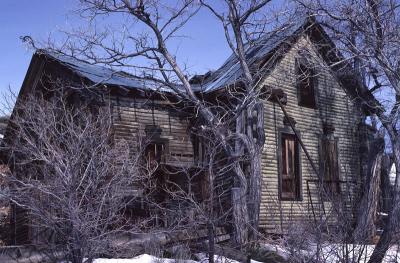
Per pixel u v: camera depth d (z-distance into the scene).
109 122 11.49
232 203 12.16
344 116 18.80
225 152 14.59
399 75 14.52
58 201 8.66
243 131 14.54
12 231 15.46
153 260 10.32
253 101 14.29
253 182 13.78
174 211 11.53
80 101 14.60
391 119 14.59
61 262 9.48
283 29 15.86
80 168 8.88
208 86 16.91
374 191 14.96
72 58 14.73
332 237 7.96
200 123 15.82
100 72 15.73
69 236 8.76
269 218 15.15
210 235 9.81
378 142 15.85
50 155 9.77
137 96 14.98
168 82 14.62
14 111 13.22
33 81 16.58
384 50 14.79
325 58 18.44
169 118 15.69
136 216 12.03
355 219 8.59
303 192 16.80
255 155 14.05
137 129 14.93
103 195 9.15
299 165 16.92
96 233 9.12
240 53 14.79
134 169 10.83
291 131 16.88
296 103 17.39
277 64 16.89
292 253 7.88
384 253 9.03
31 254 9.67
